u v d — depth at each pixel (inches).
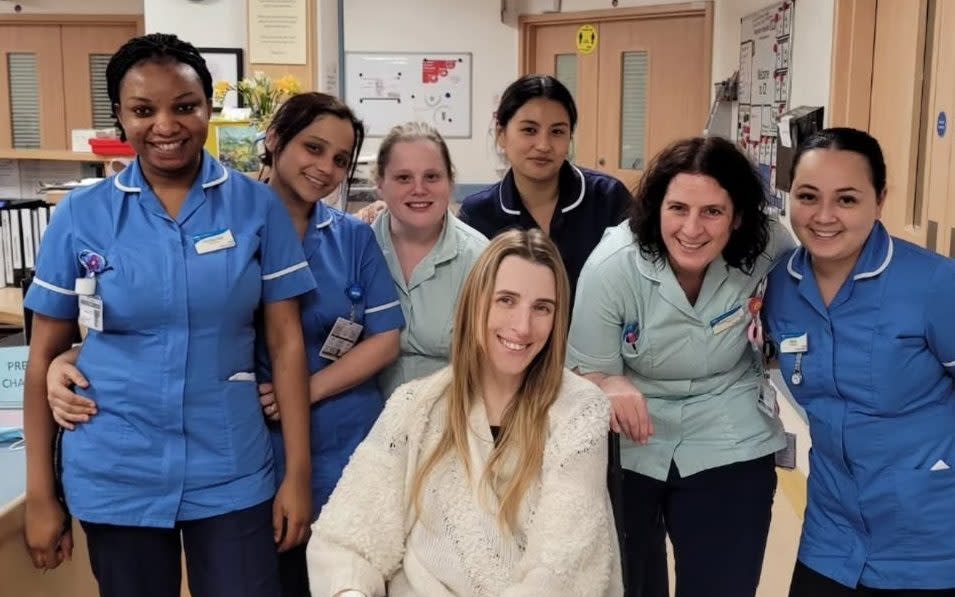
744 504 80.7
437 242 88.9
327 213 85.1
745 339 79.7
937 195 106.1
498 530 62.3
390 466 65.1
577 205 102.6
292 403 75.2
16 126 280.4
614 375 81.9
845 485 74.1
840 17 138.6
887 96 128.9
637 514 82.4
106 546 70.3
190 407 69.3
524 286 63.1
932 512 71.0
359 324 84.2
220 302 68.9
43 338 70.6
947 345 69.2
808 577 77.0
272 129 82.0
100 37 275.7
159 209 68.5
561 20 257.6
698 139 75.0
